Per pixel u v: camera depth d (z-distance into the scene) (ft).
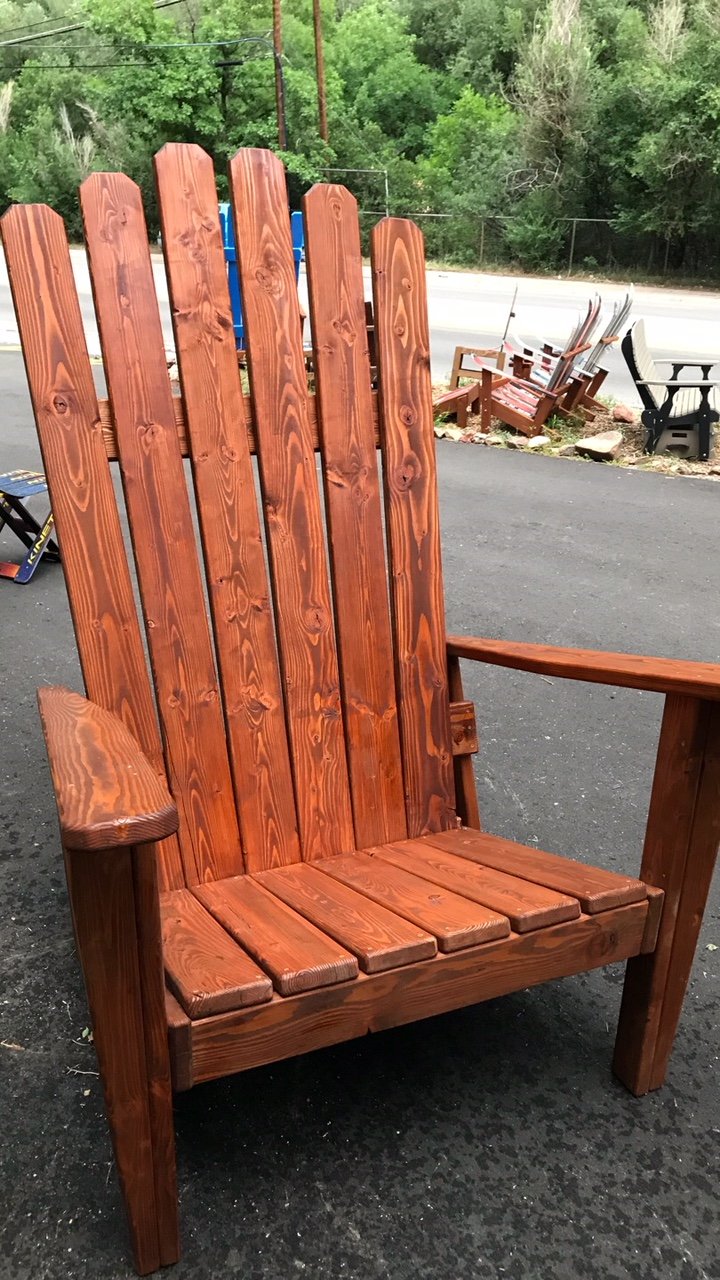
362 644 7.07
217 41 103.24
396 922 5.24
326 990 4.69
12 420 26.96
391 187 105.91
